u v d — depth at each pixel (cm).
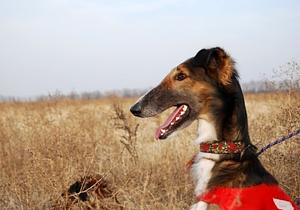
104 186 224
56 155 232
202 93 175
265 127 248
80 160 237
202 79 176
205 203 168
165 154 264
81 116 318
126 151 285
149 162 261
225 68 173
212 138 172
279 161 235
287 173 229
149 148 288
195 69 177
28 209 224
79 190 219
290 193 220
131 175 243
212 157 171
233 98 172
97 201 211
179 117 179
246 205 161
